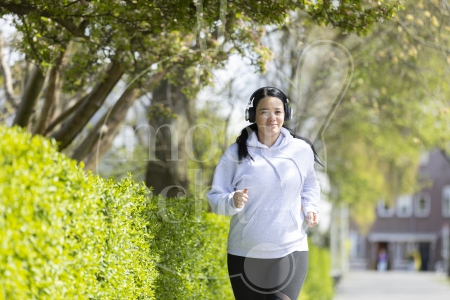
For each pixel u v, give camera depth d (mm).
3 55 15805
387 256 100438
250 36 12195
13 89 17859
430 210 99438
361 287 48781
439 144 29391
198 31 10703
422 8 18172
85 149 15180
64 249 5770
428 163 99438
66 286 5762
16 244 4945
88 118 13367
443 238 97938
